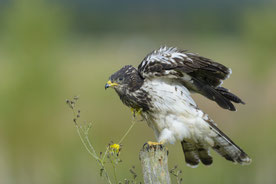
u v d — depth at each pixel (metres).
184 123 8.03
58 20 18.48
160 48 8.34
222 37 44.31
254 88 20.73
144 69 8.00
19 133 17.41
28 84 17.78
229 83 21.48
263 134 16.80
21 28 17.97
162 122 8.12
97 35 57.72
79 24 62.44
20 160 17.27
